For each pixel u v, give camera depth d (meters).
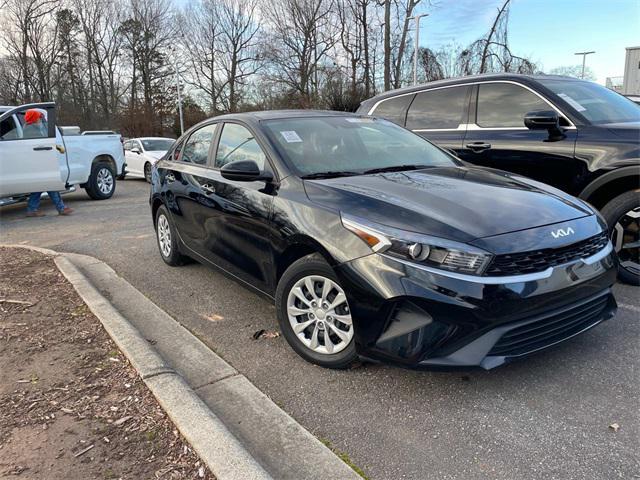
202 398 2.86
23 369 3.10
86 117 50.75
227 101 48.84
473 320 2.53
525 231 2.72
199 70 50.50
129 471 2.21
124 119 40.78
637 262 4.34
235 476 2.13
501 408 2.71
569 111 4.70
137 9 49.31
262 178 3.54
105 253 6.23
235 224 3.82
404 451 2.41
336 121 4.30
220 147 4.38
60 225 8.30
